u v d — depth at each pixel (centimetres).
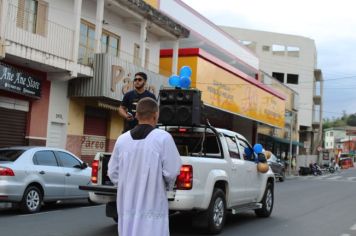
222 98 2792
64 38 1770
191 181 803
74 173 1240
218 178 880
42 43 1697
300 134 6881
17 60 1586
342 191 2214
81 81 1884
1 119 1606
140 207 396
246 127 3897
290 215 1240
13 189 1061
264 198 1152
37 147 1184
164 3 2577
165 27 2394
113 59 1912
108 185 853
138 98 857
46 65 1658
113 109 2058
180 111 923
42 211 1161
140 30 2353
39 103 1756
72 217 1062
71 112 1914
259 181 1104
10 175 1060
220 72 2758
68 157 1254
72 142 1925
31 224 948
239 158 1017
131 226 397
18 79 1570
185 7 2803
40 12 1714
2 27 1476
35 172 1123
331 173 5422
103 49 2105
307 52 6894
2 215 1073
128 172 405
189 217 1091
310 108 6888
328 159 6969
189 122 922
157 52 2533
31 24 1672
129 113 855
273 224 1066
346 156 9744
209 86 2616
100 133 2111
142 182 399
